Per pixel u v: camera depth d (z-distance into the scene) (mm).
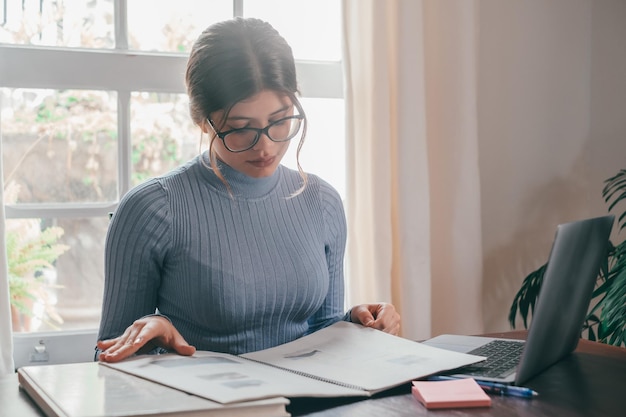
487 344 1402
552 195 2541
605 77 2506
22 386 1152
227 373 1083
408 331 2135
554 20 2516
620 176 2367
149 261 1446
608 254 2193
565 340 1306
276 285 1492
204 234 1474
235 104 1364
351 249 2092
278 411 957
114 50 2059
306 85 2230
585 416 1019
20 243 2012
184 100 2133
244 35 1408
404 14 2123
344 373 1136
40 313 2041
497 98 2451
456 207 2244
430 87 2250
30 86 1975
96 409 917
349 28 2109
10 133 1981
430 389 1083
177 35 2129
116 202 2078
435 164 2262
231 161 1466
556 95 2531
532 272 2340
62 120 2021
